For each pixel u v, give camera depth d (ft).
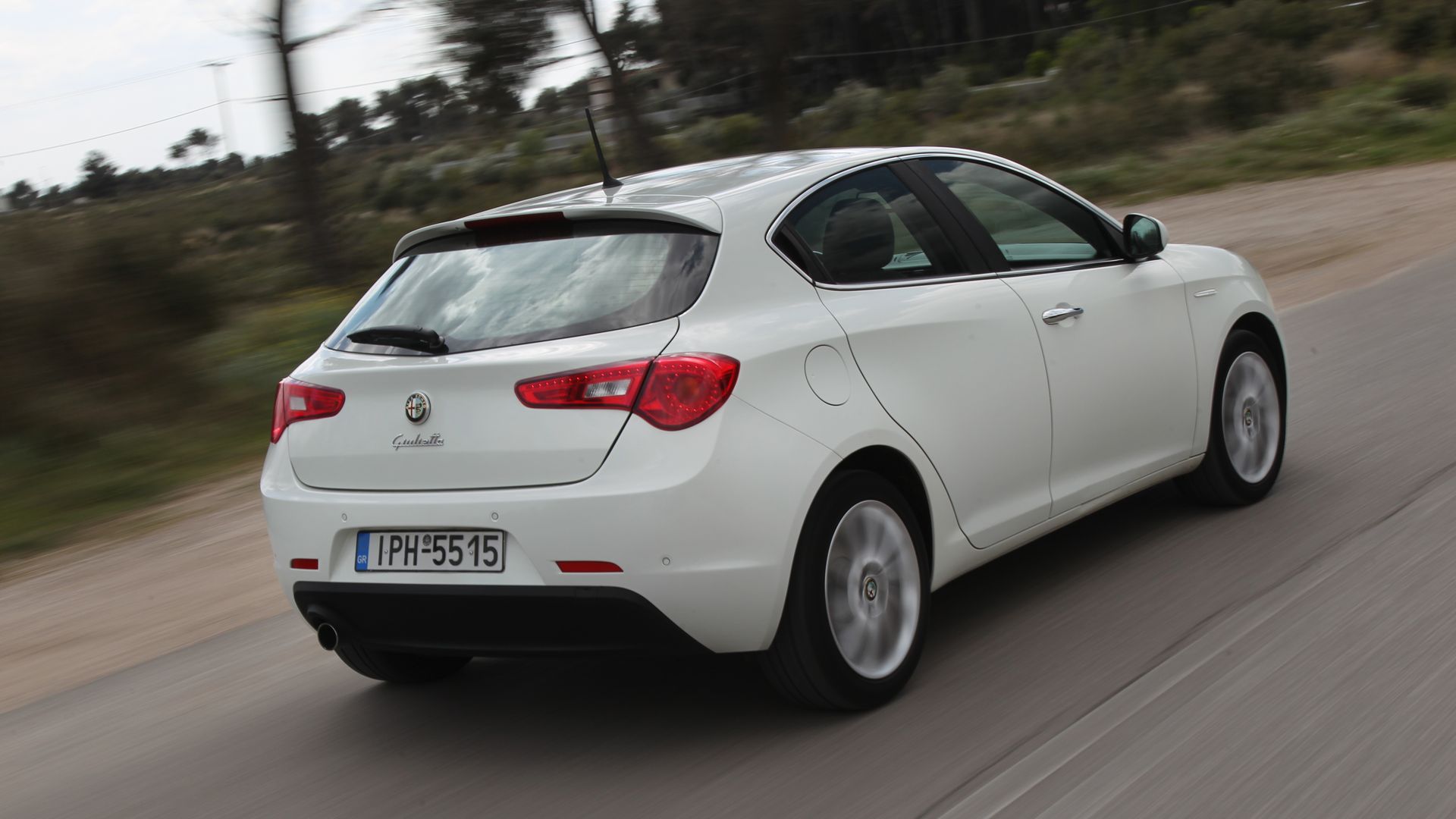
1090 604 14.57
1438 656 12.05
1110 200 85.05
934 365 12.96
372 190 87.56
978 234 14.35
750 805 10.67
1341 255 46.03
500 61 84.58
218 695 15.31
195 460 32.53
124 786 12.82
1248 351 17.76
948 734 11.59
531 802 11.27
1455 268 37.91
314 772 12.54
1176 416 16.38
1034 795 10.23
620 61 90.74
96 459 32.99
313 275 77.41
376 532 11.83
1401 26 153.58
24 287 36.86
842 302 12.47
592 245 12.16
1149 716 11.48
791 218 12.58
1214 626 13.47
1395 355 26.66
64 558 24.59
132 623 19.44
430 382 11.57
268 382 39.88
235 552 23.11
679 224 11.96
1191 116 120.47
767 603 11.25
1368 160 84.64
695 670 13.97
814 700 12.00
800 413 11.50
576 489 10.87
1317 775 10.09
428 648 11.91
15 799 12.85
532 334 11.54
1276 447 18.30
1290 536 16.11
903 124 143.23
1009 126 139.44
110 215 41.63
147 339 38.24
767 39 90.17
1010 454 13.79
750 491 11.03
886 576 12.41
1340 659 12.25
